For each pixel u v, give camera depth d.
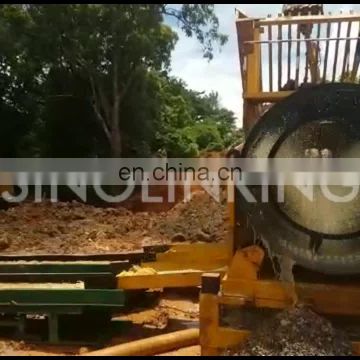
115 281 4.29
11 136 17.12
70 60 16.47
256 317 2.98
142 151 17.34
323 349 2.67
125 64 16.47
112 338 4.21
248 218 3.02
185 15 16.92
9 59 16.80
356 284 2.92
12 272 4.31
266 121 2.94
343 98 2.85
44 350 3.96
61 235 6.61
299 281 2.97
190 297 5.42
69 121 16.97
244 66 3.69
